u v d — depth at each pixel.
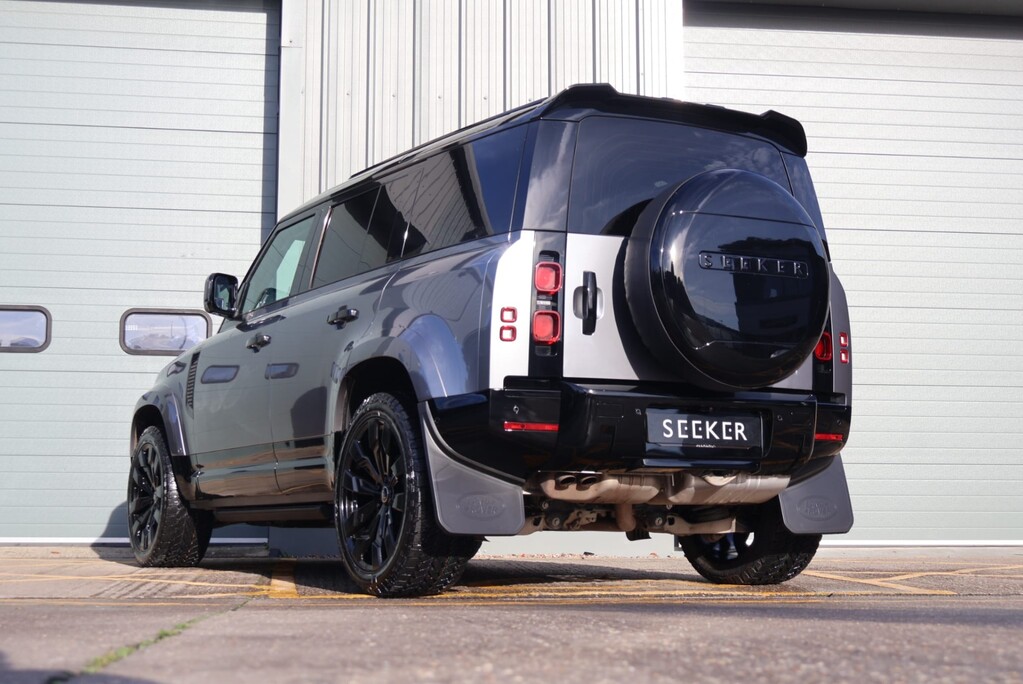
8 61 8.18
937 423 8.54
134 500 5.97
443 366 3.62
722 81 8.72
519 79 7.96
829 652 2.12
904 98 8.88
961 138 8.90
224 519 5.41
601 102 3.89
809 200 4.33
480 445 3.54
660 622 2.69
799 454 3.96
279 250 5.27
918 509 8.44
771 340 3.73
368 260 4.41
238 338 5.20
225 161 8.20
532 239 3.63
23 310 7.97
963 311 8.70
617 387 3.67
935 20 9.00
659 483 3.86
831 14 8.88
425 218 4.12
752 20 8.80
